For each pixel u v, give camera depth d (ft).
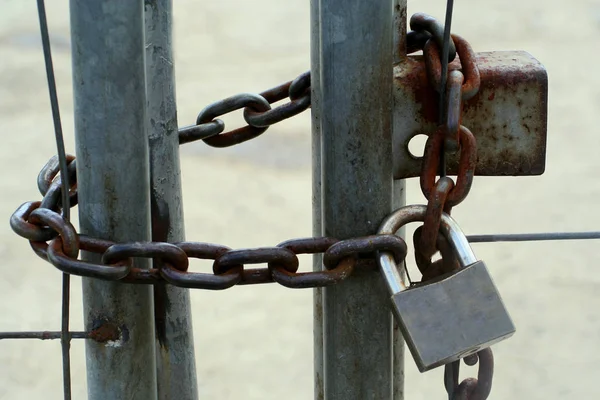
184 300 6.79
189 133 7.23
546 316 18.24
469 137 5.77
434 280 5.61
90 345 5.89
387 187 5.83
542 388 16.10
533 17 35.94
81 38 5.45
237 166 25.38
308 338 18.08
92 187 5.65
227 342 17.93
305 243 5.73
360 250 5.64
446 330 5.50
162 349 6.83
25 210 5.86
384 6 5.59
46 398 16.31
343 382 6.04
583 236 6.67
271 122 7.11
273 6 39.40
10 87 29.50
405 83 6.15
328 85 5.69
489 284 5.55
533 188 24.08
